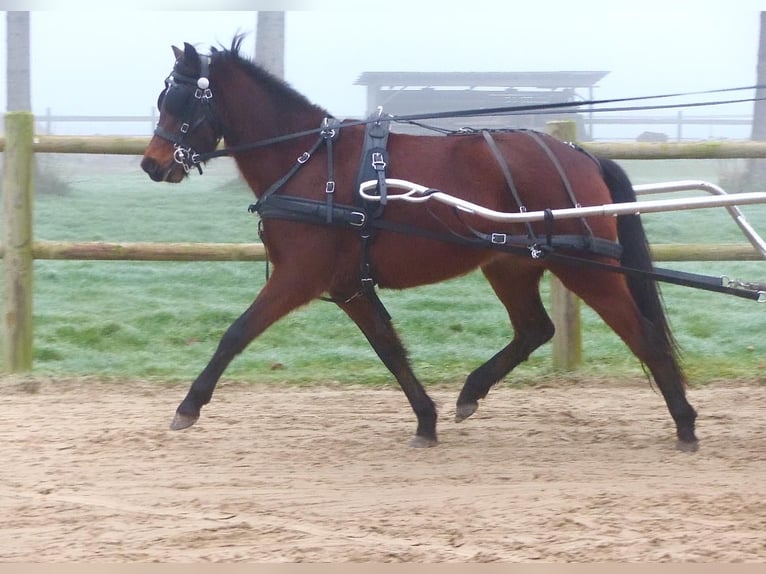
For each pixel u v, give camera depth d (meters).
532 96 34.03
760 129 28.33
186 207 23.48
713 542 5.96
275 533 6.22
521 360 9.11
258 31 27.78
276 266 8.16
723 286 8.15
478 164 8.11
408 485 7.34
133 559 5.77
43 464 7.86
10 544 6.05
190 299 15.14
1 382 10.95
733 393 10.46
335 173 8.08
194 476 7.58
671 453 8.22
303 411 9.86
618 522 6.36
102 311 14.25
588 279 8.21
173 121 8.42
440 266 8.20
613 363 11.74
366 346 12.81
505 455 8.21
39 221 20.97
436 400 10.38
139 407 10.01
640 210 7.66
